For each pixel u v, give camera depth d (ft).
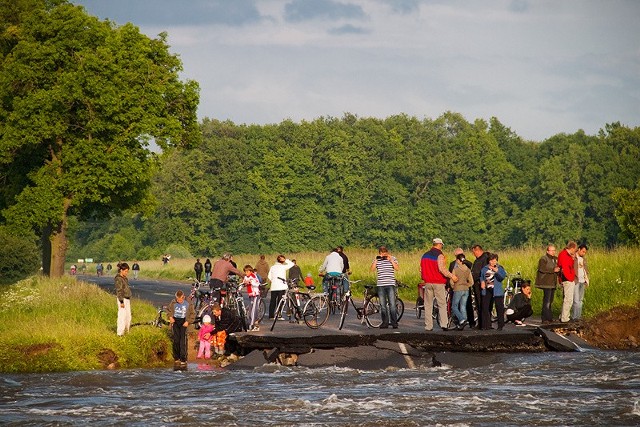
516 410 115.03
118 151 314.35
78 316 186.39
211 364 161.17
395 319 174.19
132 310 199.31
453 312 171.01
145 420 110.63
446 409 115.85
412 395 125.80
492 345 166.50
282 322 192.65
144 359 161.89
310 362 156.15
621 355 164.35
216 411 115.65
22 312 189.98
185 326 158.61
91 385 136.67
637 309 186.91
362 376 144.15
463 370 150.30
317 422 108.99
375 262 175.11
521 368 150.10
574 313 189.26
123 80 320.50
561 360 158.30
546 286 185.78
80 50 314.55
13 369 149.18
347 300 175.63
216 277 177.17
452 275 168.04
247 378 142.72
